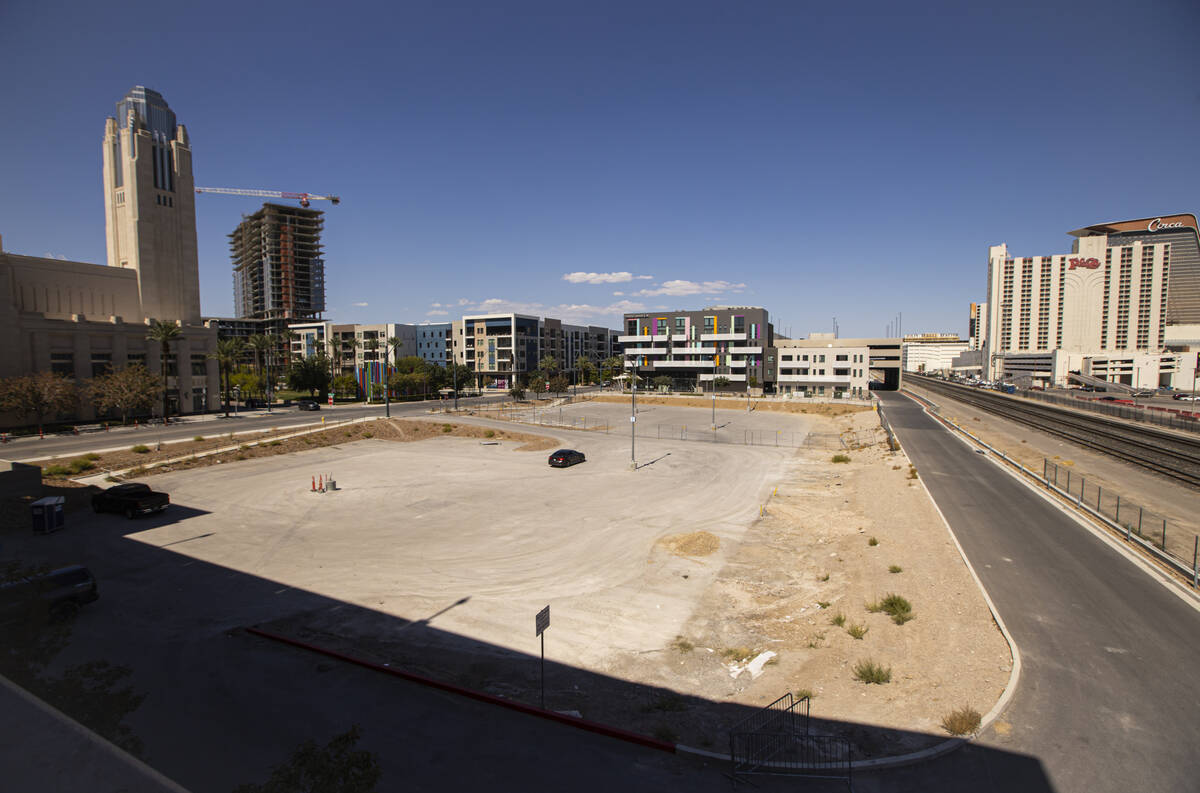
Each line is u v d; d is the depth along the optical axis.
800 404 94.81
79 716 10.98
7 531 28.00
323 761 8.90
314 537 27.34
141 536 27.41
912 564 21.56
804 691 13.53
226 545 26.12
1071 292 188.88
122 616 18.58
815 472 42.59
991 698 12.69
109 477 39.97
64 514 31.23
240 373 126.94
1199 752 10.77
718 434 64.12
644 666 15.49
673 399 106.81
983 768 10.43
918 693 13.09
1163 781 9.99
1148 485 35.34
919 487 34.44
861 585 20.06
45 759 9.61
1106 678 13.42
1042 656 14.46
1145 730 11.45
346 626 18.05
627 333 143.25
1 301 60.03
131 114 73.81
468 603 19.88
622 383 131.50
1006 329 198.12
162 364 76.12
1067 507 29.75
